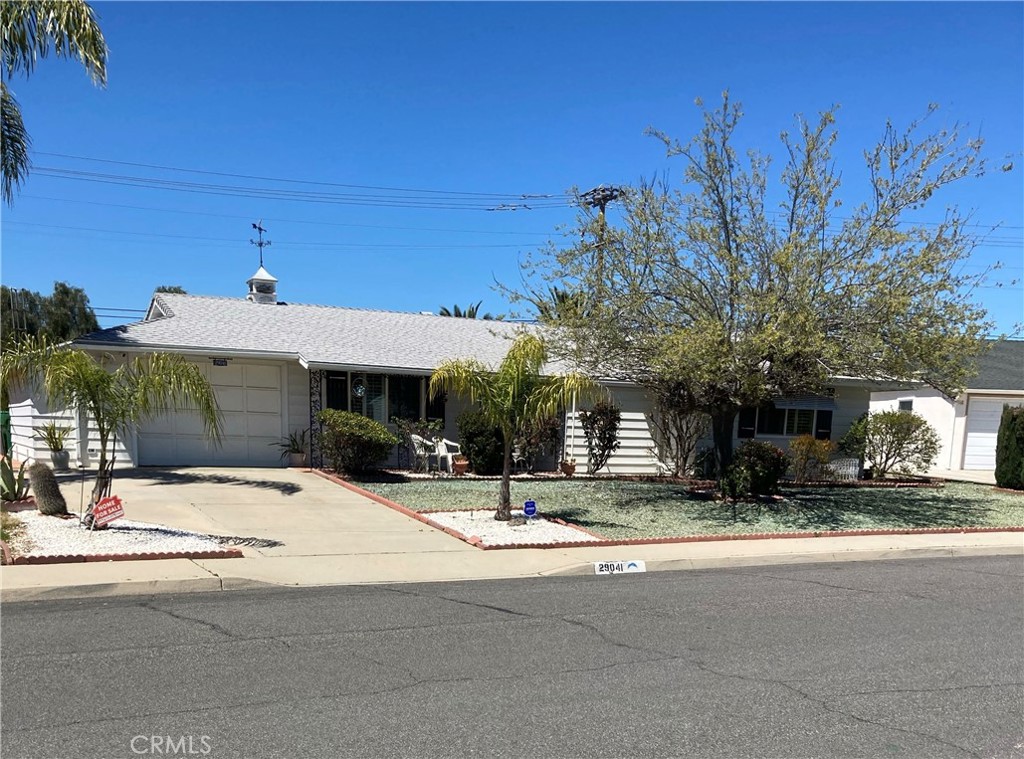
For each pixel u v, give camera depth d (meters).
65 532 8.09
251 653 4.98
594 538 9.52
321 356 15.52
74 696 4.17
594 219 12.51
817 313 11.24
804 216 11.84
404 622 5.85
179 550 7.63
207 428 13.19
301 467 15.79
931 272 10.85
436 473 15.84
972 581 8.17
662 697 4.45
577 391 10.52
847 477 18.36
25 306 33.59
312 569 7.54
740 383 11.63
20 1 9.58
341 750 3.62
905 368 11.10
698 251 12.20
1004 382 22.69
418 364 16.28
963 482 18.86
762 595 7.21
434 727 3.92
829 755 3.76
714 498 13.81
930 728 4.12
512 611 6.29
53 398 8.21
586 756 3.65
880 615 6.55
